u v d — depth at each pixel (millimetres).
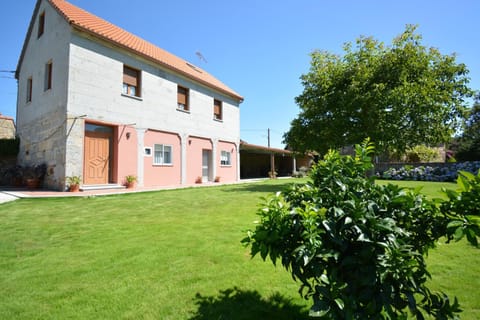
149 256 2973
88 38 9164
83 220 4781
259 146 19250
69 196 7535
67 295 2111
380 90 9828
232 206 6387
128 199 7547
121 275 2488
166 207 6223
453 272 2584
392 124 9828
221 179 15492
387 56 10617
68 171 8461
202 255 3014
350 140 10891
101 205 6438
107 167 9844
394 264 1240
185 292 2182
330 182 1690
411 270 1288
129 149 10391
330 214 1433
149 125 11195
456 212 1359
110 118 9727
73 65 8711
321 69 12297
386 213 1484
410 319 1806
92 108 9164
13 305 1962
